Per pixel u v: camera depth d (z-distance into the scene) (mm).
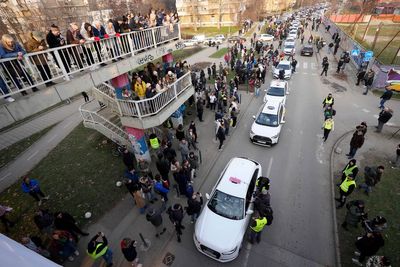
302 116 15695
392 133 13062
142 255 7715
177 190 9875
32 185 9898
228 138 13977
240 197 8109
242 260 7430
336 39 29344
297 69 25125
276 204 9305
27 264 3012
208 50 37438
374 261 5980
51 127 17969
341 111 15938
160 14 11969
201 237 7387
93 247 6488
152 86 10742
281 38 36625
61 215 7609
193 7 56281
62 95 6762
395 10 47781
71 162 13062
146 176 9406
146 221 8953
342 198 8656
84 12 52875
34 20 35406
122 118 10320
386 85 18031
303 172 10875
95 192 10547
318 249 7605
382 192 9273
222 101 16422
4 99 5762
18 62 6062
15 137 17000
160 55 11500
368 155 11469
